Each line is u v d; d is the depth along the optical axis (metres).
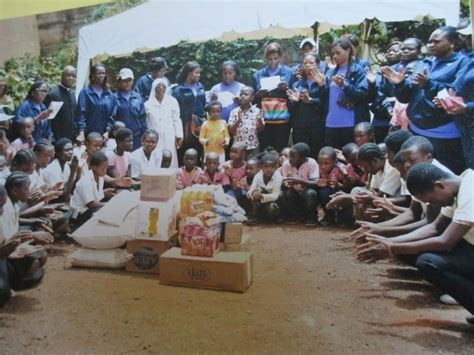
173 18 5.76
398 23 6.01
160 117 5.86
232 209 3.42
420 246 2.48
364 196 3.83
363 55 6.18
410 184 2.55
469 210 2.37
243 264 3.00
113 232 3.45
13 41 6.98
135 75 7.07
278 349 2.26
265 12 5.23
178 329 2.48
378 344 2.30
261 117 5.43
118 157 5.25
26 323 2.57
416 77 3.85
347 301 2.84
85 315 2.67
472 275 2.50
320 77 5.08
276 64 5.59
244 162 5.14
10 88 6.71
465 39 4.68
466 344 2.29
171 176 3.42
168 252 3.24
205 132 5.60
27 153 3.94
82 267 3.53
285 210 4.91
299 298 2.90
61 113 5.50
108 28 5.98
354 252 3.82
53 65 7.24
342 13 4.96
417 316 2.62
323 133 5.25
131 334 2.43
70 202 4.38
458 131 3.81
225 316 2.64
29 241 2.92
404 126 4.52
